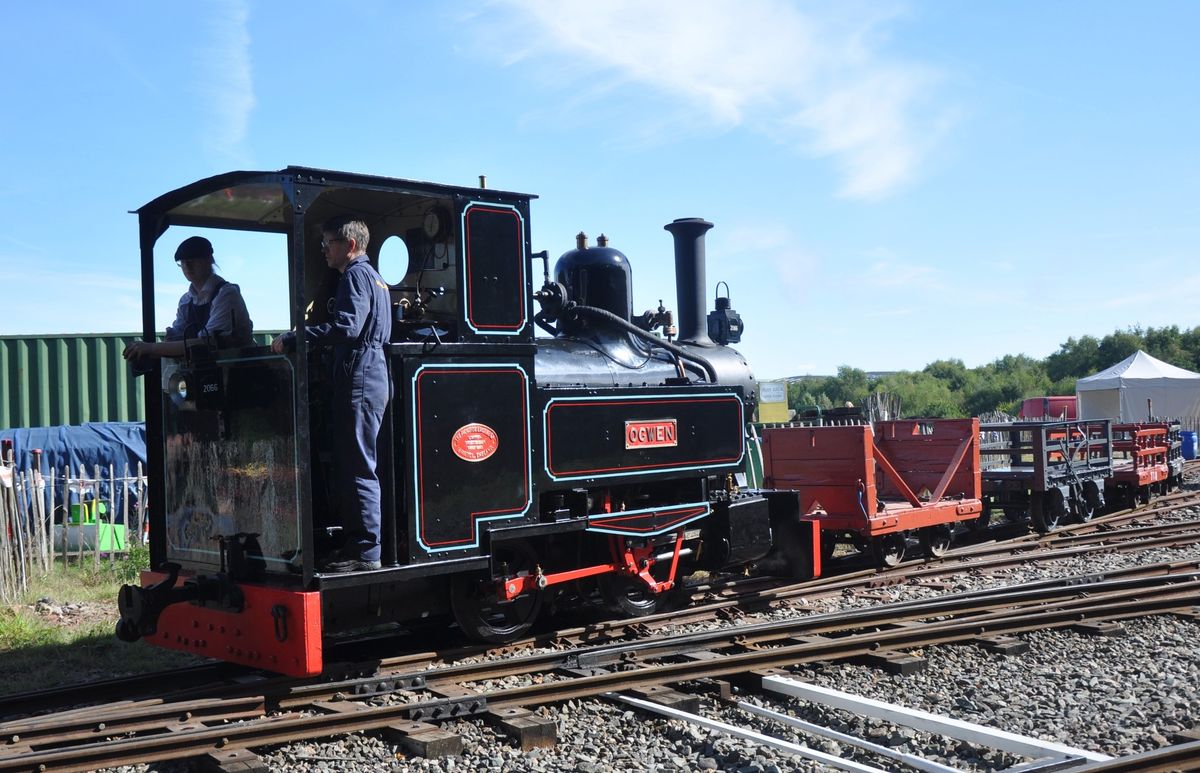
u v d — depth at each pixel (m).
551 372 6.68
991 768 4.02
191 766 4.17
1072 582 7.98
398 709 4.63
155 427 6.27
